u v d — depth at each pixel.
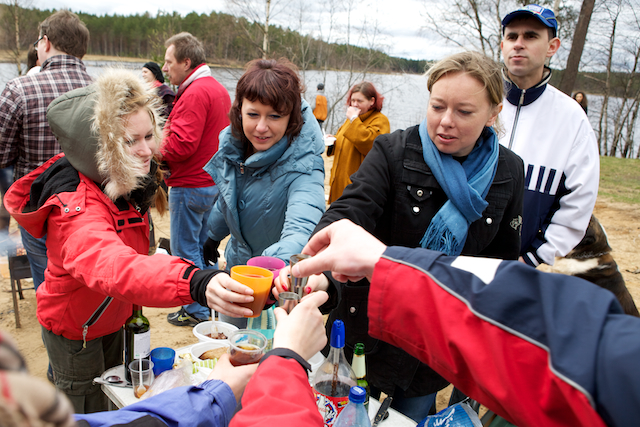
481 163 1.59
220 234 2.49
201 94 3.18
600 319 0.52
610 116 22.61
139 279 1.29
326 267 0.83
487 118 1.47
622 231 6.58
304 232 1.79
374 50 16.73
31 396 0.29
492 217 1.59
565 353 0.51
